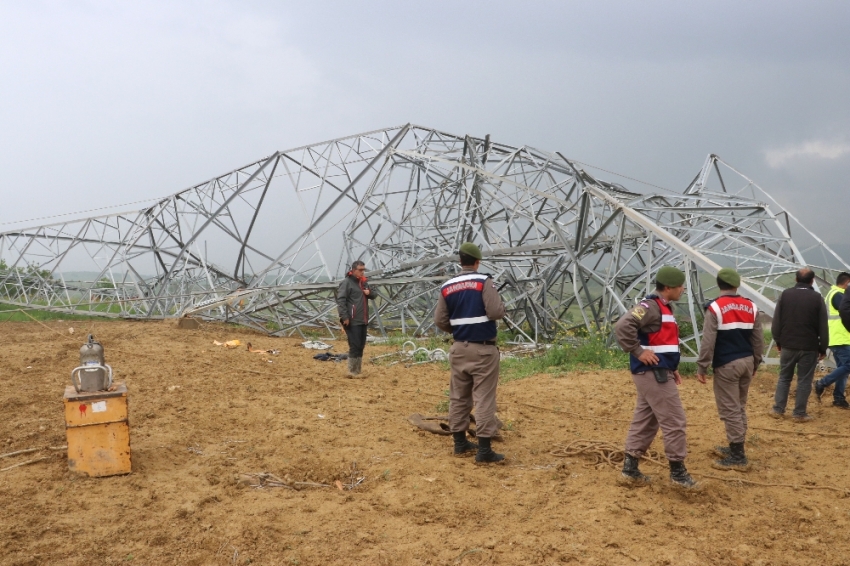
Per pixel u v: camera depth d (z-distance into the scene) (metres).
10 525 4.33
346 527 4.56
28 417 7.34
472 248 6.36
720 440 7.08
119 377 10.02
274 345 15.90
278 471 5.77
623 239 16.39
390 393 9.55
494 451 6.33
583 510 4.91
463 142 21.88
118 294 25.02
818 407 8.69
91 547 4.13
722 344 6.08
